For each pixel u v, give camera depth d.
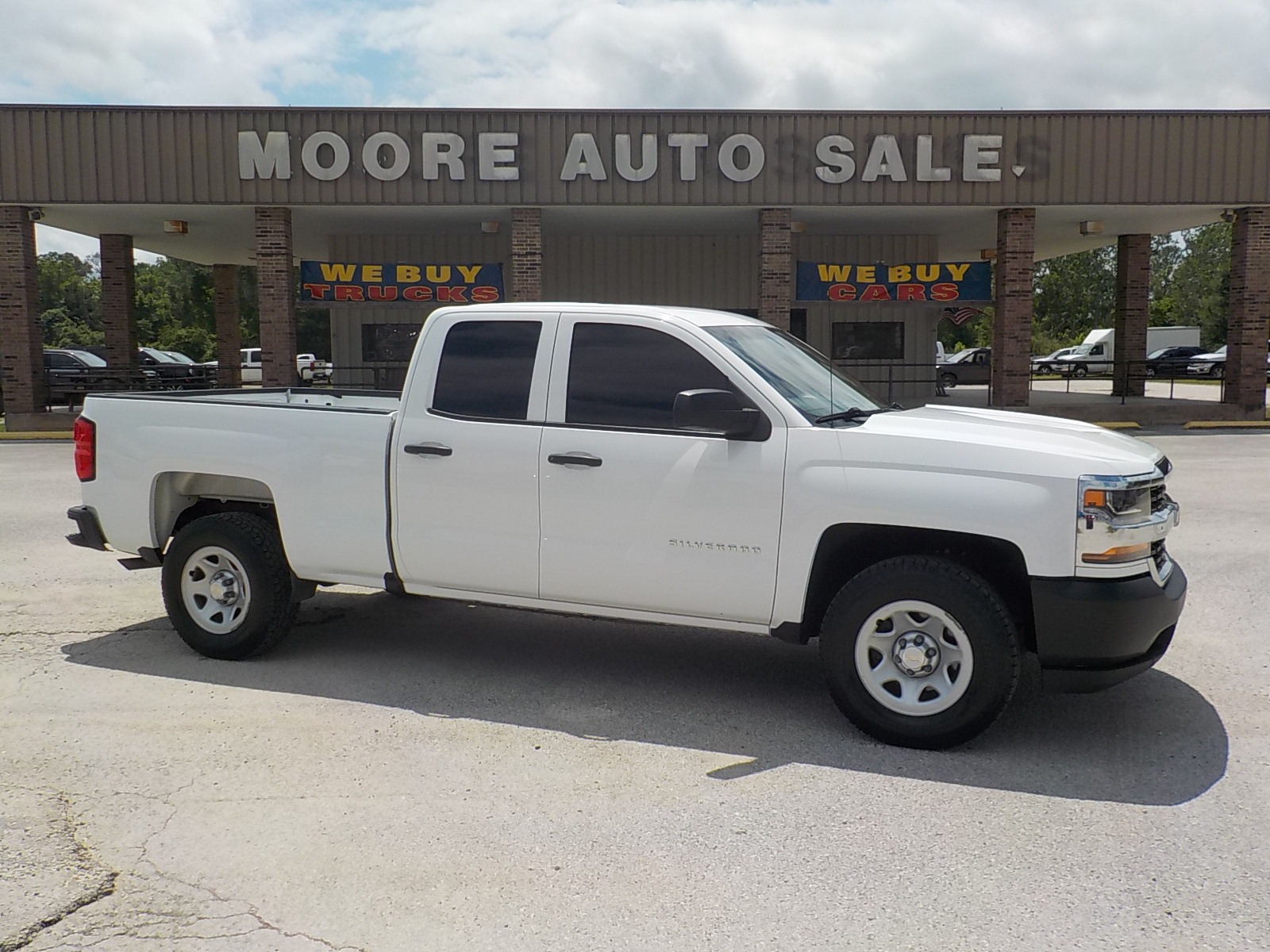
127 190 20.25
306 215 22.58
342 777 4.43
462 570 5.55
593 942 3.21
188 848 3.80
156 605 7.31
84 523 6.39
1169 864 3.69
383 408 7.36
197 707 5.28
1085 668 4.61
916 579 4.67
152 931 3.26
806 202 20.70
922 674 4.77
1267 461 15.58
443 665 6.01
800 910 3.39
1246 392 22.33
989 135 20.52
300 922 3.32
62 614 7.05
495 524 5.42
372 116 20.25
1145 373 27.41
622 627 6.85
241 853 3.77
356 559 5.76
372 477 5.65
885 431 4.86
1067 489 4.51
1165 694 5.50
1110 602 4.48
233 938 3.23
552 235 26.58
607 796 4.27
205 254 29.92
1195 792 4.30
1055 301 82.81
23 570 8.36
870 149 20.55
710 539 5.03
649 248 26.94
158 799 4.20
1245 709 5.27
